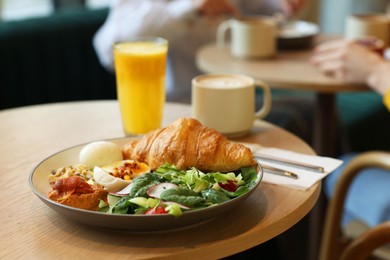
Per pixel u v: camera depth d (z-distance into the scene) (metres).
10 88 2.10
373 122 2.27
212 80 1.03
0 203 0.78
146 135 0.84
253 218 0.74
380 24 1.66
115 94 2.44
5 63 2.06
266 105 1.06
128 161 0.81
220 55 1.62
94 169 0.78
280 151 0.93
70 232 0.72
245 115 0.99
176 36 2.10
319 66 1.45
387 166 1.08
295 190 0.81
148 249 0.68
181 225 0.69
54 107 1.16
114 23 2.15
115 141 0.88
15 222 0.74
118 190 0.75
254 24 1.57
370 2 3.35
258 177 0.76
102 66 2.37
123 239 0.70
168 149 0.80
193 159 0.80
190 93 2.16
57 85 2.24
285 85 1.36
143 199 0.70
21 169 0.88
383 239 1.00
